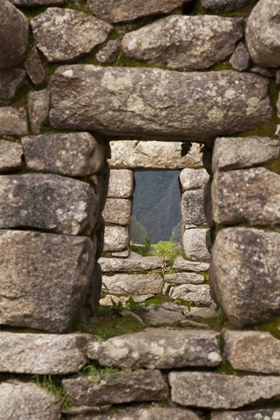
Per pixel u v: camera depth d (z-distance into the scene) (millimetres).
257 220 2969
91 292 3428
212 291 3449
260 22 2812
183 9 3133
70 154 3033
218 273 3051
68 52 3064
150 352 2934
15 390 2871
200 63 3049
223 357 2977
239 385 2885
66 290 2938
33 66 3100
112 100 3027
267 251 2920
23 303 2930
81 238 2977
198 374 2918
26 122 3102
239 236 2949
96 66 3051
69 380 2906
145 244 7867
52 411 2867
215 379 2902
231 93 3014
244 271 2920
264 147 3010
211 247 3420
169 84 3016
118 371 2926
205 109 3018
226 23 3035
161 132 3084
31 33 3092
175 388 2912
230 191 3002
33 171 3047
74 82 3037
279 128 3020
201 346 2951
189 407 2943
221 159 3027
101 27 3078
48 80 3096
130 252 7629
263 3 2795
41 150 3045
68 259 2949
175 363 2934
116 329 3189
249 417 2889
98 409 2920
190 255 7301
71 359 2896
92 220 3125
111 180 7414
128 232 7500
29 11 3119
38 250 2943
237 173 3010
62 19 3070
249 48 2996
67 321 2949
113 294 7316
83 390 2902
